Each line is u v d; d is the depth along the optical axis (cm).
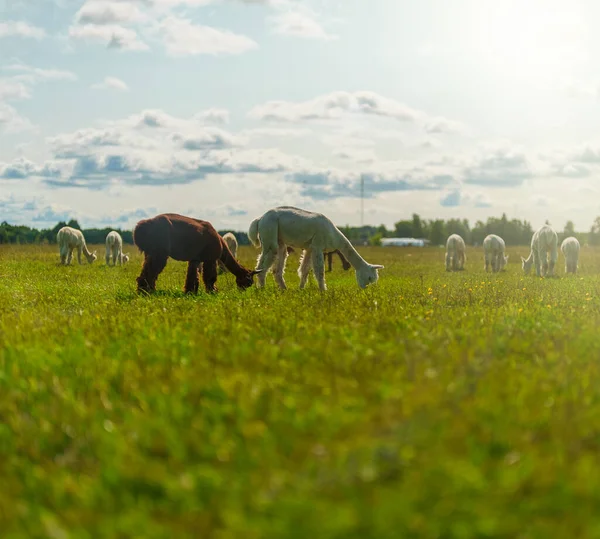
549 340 712
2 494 378
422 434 388
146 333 796
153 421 450
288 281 2106
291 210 1725
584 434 410
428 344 671
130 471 384
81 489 375
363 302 1179
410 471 358
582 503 326
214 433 423
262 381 534
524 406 454
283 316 949
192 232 1576
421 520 311
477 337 723
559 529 305
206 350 671
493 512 316
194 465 396
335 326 821
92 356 673
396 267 3234
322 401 475
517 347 674
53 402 521
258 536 309
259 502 334
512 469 360
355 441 388
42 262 3231
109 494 366
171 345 712
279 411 461
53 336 799
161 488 376
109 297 1389
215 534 315
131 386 553
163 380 566
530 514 323
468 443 386
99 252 4950
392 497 327
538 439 410
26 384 581
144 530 321
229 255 1711
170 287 1755
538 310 1043
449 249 3027
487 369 536
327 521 310
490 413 433
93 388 557
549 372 562
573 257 2828
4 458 441
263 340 724
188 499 346
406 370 550
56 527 327
